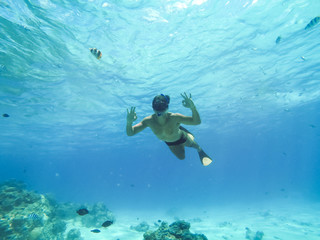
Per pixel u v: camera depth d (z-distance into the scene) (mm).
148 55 15023
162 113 3014
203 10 11445
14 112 22797
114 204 60750
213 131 46625
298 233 15156
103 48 13734
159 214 35438
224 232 16812
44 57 14070
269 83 22750
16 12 10070
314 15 12570
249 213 28828
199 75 18922
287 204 36094
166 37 13312
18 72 15328
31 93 18719
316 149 122688
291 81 22859
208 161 3908
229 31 13461
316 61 18656
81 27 11672
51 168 127062
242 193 72750
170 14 11453
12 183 15297
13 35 11742
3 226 9016
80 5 10102
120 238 14906
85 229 16875
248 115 35562
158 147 63406
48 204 12812
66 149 49906
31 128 29484
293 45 15773
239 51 15875
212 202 52781
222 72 18859
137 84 19297
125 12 10914
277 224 19141
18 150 47469
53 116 25234
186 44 14234
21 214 10023
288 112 36812
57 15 10594
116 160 96125
